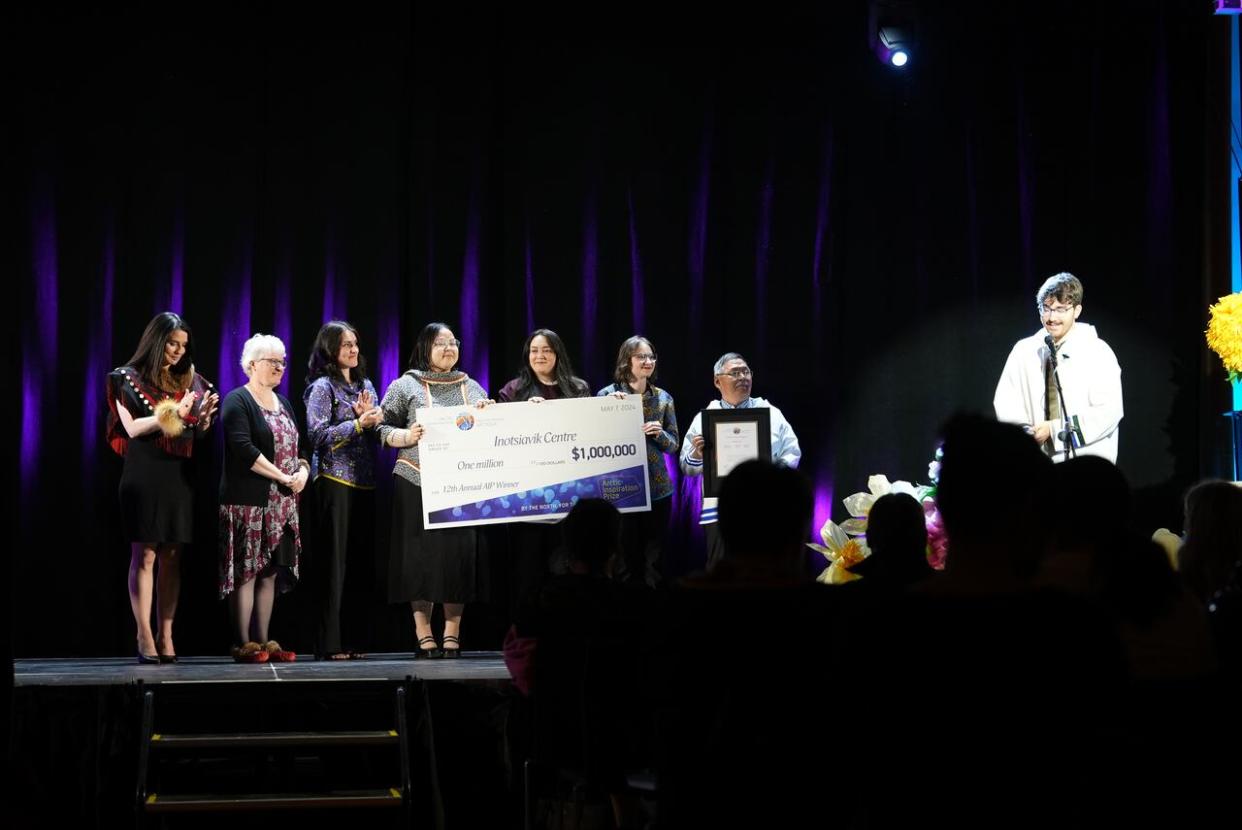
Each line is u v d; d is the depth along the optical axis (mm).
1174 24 7129
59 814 4215
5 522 3607
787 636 2326
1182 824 2525
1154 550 2570
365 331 6590
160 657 5516
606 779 3354
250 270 6484
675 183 6988
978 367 7109
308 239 6562
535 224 6836
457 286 6719
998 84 7152
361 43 6660
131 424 5461
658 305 6957
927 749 1875
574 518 3637
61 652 6148
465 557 5973
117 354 6324
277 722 4441
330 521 5863
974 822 1848
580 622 3475
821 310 7082
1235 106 7098
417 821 4457
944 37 7148
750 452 6137
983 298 7133
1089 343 6262
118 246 6352
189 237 6430
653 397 6363
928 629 1897
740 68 7066
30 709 4223
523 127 6848
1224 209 7082
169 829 4309
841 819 2320
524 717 4508
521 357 6770
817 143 7105
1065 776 1856
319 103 6605
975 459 1972
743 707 2314
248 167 6508
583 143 6910
